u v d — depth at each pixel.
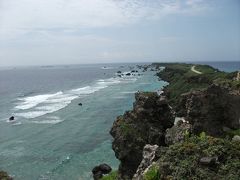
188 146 17.39
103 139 58.56
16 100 112.94
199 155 16.69
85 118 76.75
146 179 16.95
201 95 26.77
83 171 43.50
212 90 26.38
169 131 28.42
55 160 48.25
